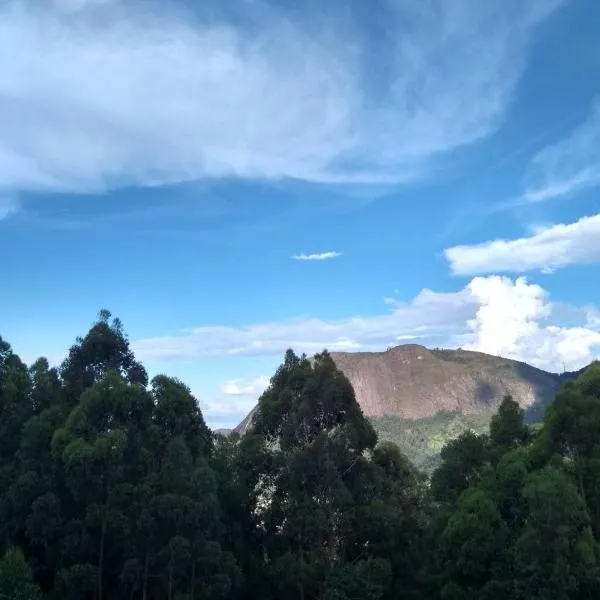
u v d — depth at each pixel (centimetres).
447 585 3650
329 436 4184
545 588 3142
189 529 3341
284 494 4281
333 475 4003
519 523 3606
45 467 3544
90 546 3350
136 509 3334
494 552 3478
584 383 3953
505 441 4431
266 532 4359
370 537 4250
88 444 3384
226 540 4116
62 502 3484
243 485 4222
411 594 4209
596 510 3531
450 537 3609
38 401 4112
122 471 3447
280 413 4459
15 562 2888
